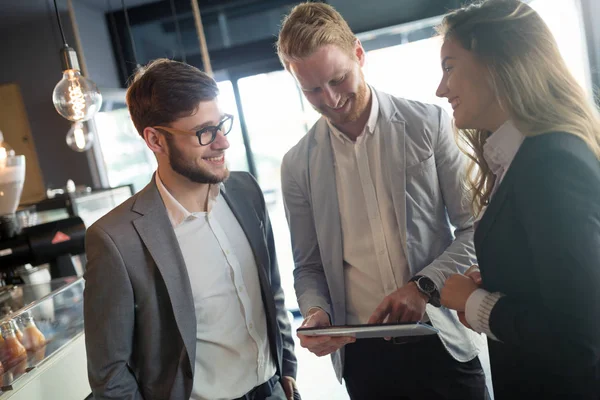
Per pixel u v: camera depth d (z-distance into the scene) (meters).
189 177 1.23
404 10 3.96
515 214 0.96
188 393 1.22
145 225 1.22
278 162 4.74
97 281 1.16
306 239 1.64
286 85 4.53
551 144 0.89
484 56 0.98
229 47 4.48
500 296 1.00
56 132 4.43
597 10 3.28
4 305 1.99
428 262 1.49
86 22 4.39
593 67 3.36
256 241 1.40
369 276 1.53
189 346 1.21
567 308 0.84
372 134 1.48
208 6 4.45
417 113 1.47
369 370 1.55
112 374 1.17
